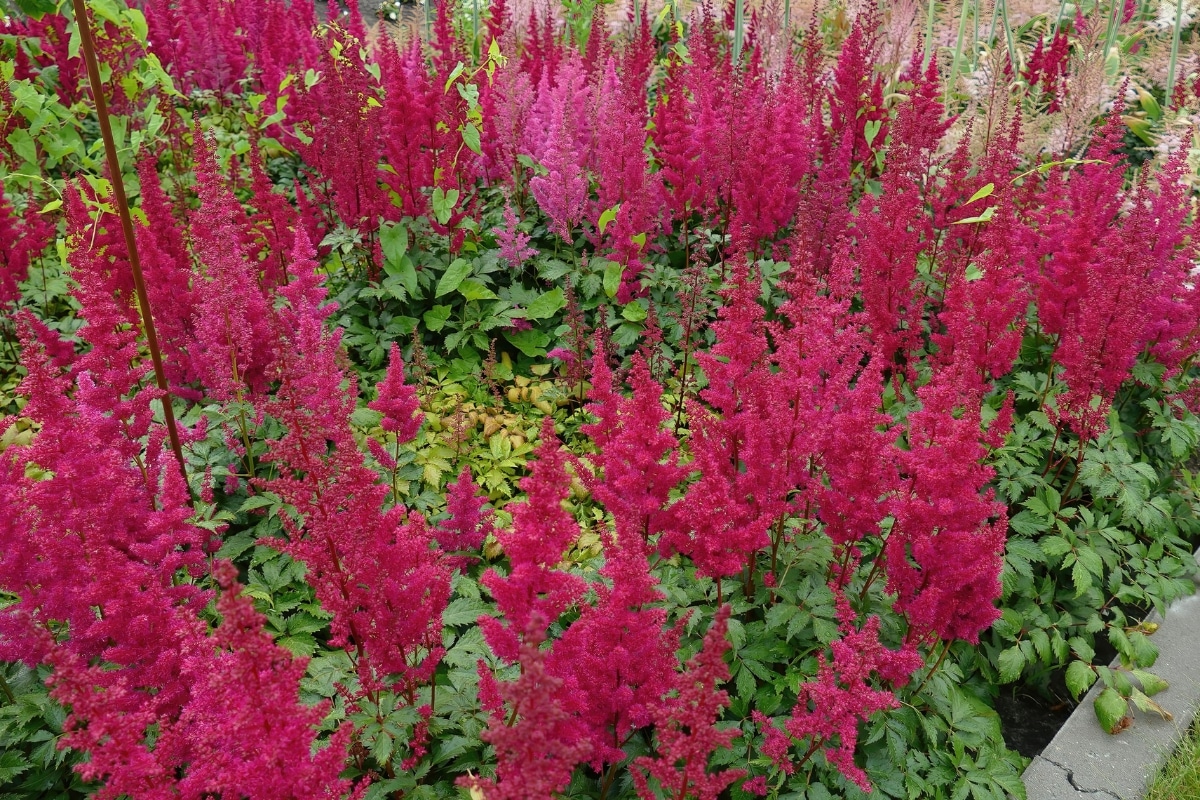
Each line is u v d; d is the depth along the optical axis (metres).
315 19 2.24
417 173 1.26
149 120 1.48
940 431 0.72
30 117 1.43
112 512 0.69
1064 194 1.27
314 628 0.82
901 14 2.04
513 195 1.44
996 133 1.50
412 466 1.03
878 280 1.07
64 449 0.67
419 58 1.65
